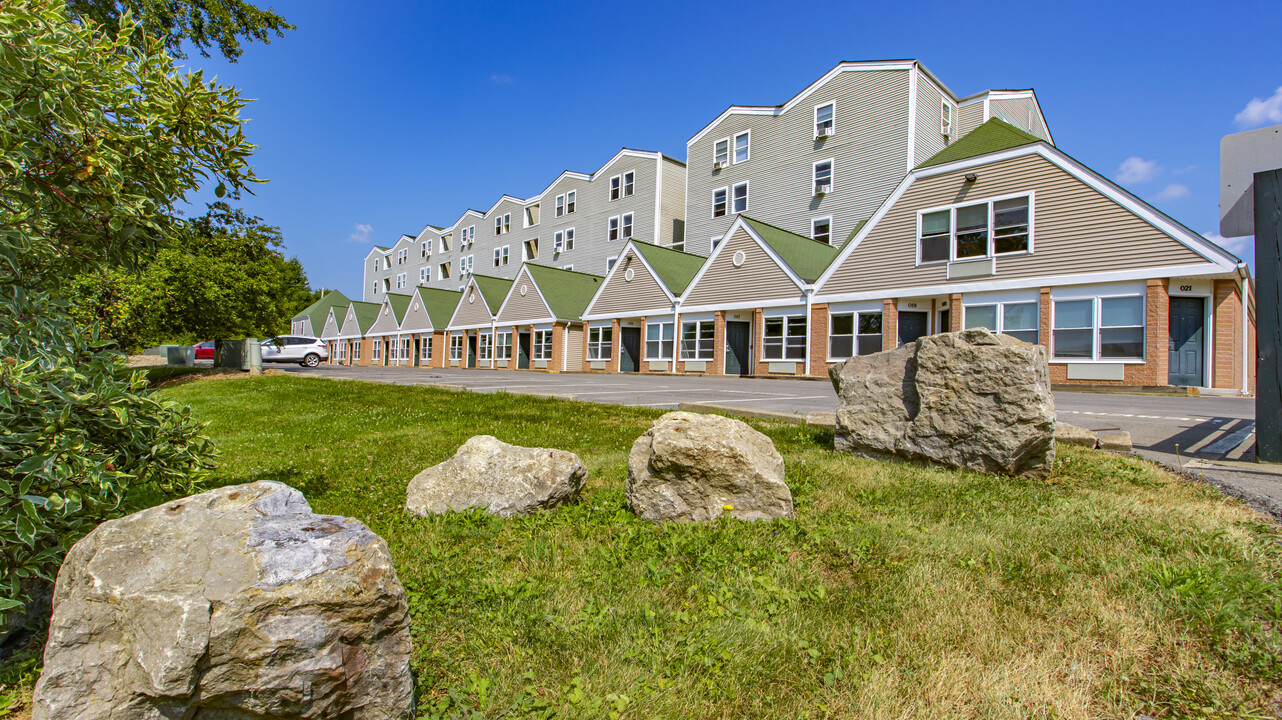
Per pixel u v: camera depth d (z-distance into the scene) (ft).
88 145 10.87
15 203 10.69
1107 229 55.57
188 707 6.04
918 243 67.46
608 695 7.91
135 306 55.83
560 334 108.06
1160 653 8.71
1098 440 21.62
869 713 7.69
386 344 165.27
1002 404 17.72
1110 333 55.36
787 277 78.64
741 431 15.48
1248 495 14.98
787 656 8.87
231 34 68.90
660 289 93.86
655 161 122.42
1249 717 7.41
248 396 48.88
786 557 12.22
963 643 9.09
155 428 11.32
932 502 15.52
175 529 6.80
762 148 105.50
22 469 8.73
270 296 79.20
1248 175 19.33
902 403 20.40
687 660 8.69
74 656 6.23
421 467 21.63
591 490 18.06
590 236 136.05
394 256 215.31
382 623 6.75
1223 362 51.88
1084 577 10.81
